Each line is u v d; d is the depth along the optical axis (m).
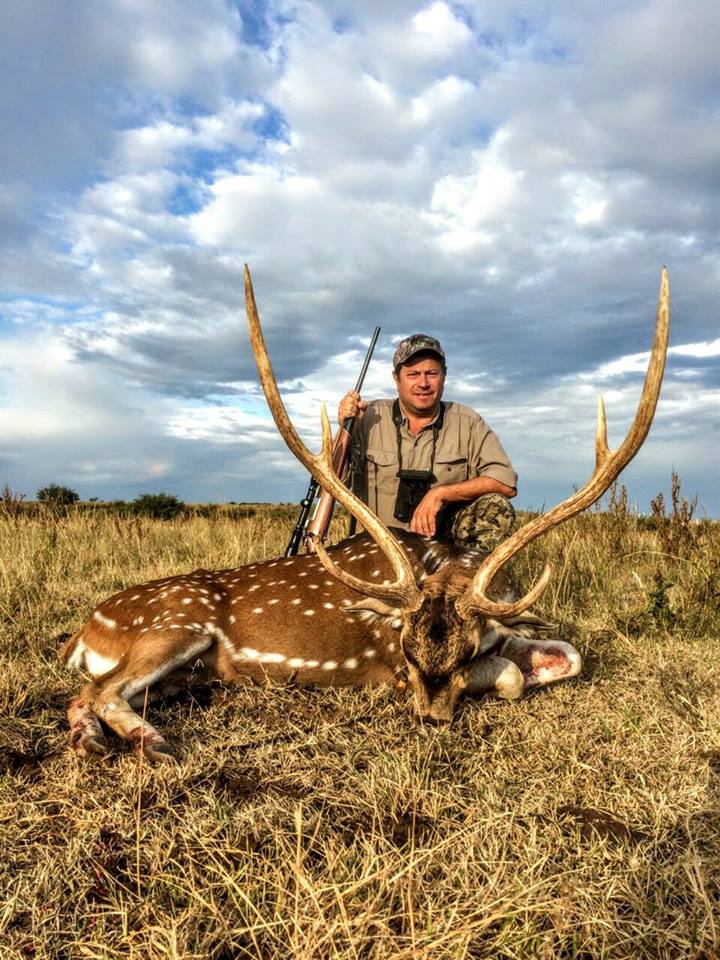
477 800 1.19
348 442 2.31
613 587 2.67
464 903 0.89
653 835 1.10
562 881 0.93
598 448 1.57
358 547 1.94
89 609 2.40
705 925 0.88
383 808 1.16
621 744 1.42
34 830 1.11
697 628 2.21
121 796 1.19
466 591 1.55
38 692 1.63
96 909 0.93
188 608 1.75
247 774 1.28
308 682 1.81
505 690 1.66
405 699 1.67
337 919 0.84
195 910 0.91
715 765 1.33
